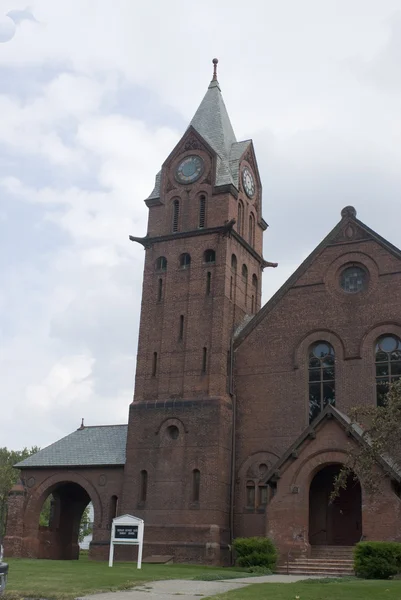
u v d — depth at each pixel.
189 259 51.22
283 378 46.88
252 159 57.34
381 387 44.16
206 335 48.56
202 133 55.94
